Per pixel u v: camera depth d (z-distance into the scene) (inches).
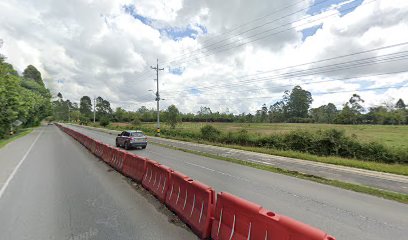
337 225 226.5
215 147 973.8
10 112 1284.4
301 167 570.3
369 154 699.4
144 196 288.2
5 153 666.8
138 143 827.4
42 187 322.7
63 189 314.7
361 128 2396.7
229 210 171.8
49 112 3850.9
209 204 190.1
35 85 3196.4
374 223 233.0
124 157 422.6
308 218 242.7
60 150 741.9
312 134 844.0
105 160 527.5
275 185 376.2
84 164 502.3
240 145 1035.3
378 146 690.2
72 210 240.5
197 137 1317.7
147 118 4188.0
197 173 446.3
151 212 237.8
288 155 756.6
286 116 4557.1
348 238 200.4
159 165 299.4
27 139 1178.0
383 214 259.3
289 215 249.8
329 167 579.8
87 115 5182.1
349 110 3631.9
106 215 228.7
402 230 217.8
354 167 588.1
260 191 337.7
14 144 930.1
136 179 355.3
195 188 212.1
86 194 293.9
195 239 184.2
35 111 2568.9
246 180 403.2
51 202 263.6
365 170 550.0
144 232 194.4
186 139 1280.8
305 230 119.0
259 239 144.6
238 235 159.6
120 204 259.6
